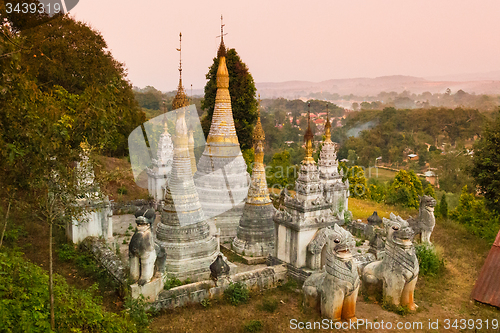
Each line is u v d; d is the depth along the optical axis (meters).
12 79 8.20
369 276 15.27
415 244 19.03
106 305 13.73
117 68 34.81
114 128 10.41
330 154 27.77
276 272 16.41
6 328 8.75
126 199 20.41
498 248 14.57
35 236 18.69
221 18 21.14
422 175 50.59
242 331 12.56
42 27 28.95
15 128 8.21
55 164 9.13
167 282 14.73
